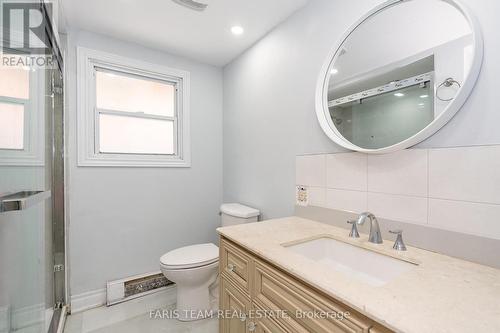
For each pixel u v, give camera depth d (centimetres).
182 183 222
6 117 87
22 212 97
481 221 81
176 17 164
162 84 220
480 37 82
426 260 85
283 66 167
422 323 51
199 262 157
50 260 149
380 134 111
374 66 114
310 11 148
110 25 173
